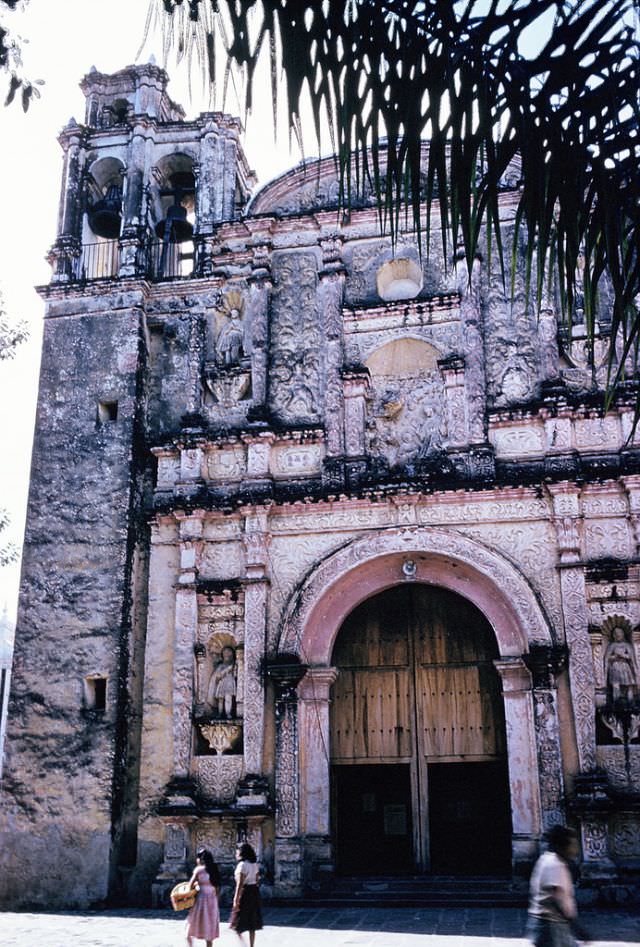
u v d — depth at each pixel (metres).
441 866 19.22
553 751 17.48
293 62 3.88
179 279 22.69
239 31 3.96
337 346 21.20
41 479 21.41
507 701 18.36
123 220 23.55
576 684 17.81
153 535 20.75
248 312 22.27
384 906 17.03
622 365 3.82
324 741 19.00
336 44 3.88
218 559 20.33
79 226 23.81
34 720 19.67
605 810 16.83
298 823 18.14
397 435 20.62
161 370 22.42
